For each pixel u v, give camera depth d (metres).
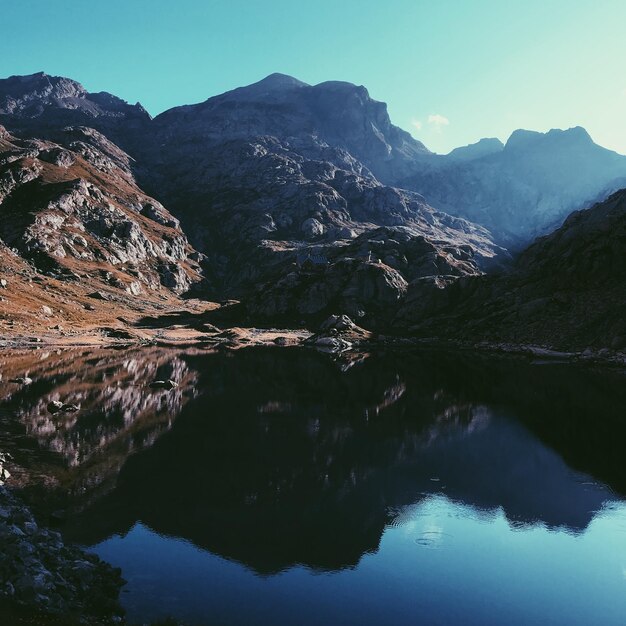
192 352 161.62
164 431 64.56
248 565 32.53
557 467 53.41
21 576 24.17
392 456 56.78
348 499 44.19
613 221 197.38
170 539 35.69
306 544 35.84
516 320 186.12
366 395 93.56
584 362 135.00
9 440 57.03
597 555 34.97
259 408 80.38
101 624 23.17
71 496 42.25
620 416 76.19
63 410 72.44
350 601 28.81
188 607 27.28
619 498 45.03
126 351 157.38
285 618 26.92
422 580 31.53
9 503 37.56
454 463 54.53
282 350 177.00
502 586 30.91
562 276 192.88
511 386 102.75
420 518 40.56
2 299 197.75
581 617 27.95
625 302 163.00
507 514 41.50
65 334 180.75
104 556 32.72
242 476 49.22
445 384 105.88
